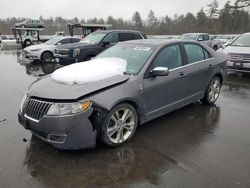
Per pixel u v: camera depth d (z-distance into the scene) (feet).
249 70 30.66
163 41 16.88
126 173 11.22
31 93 12.89
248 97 23.13
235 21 194.08
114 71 13.89
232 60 31.68
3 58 58.90
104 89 12.69
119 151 13.03
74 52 35.47
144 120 14.79
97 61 15.70
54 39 53.21
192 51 18.30
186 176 10.99
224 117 17.88
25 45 101.19
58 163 11.95
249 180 10.70
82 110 11.79
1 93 24.64
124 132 13.93
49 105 11.91
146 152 12.95
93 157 12.44
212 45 69.26
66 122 11.64
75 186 10.41
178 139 14.42
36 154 12.70
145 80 14.44
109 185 10.48
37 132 12.66
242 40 34.40
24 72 38.01
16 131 15.34
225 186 10.33
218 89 20.98
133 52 16.30
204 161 12.14
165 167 11.66
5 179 10.81
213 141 14.19
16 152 12.89
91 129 12.16
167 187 10.32
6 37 161.27
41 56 49.34
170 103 16.37
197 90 18.63
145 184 10.52
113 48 17.94
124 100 13.23
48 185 10.46
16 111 19.11
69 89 12.26
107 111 12.46
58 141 11.91
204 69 18.67
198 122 16.92
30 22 102.47
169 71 15.97
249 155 12.68
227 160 12.22
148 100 14.69
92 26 71.36
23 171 11.35
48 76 14.78
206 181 10.64
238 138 14.57
